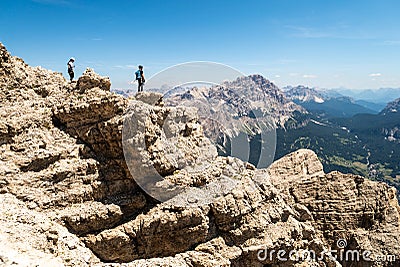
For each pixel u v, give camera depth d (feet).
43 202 71.36
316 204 128.98
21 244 59.26
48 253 61.77
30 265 54.75
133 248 78.48
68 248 66.13
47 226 65.67
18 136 75.97
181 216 81.71
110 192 81.56
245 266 87.25
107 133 81.87
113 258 76.18
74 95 89.92
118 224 79.10
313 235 102.12
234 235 87.51
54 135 81.10
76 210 74.13
